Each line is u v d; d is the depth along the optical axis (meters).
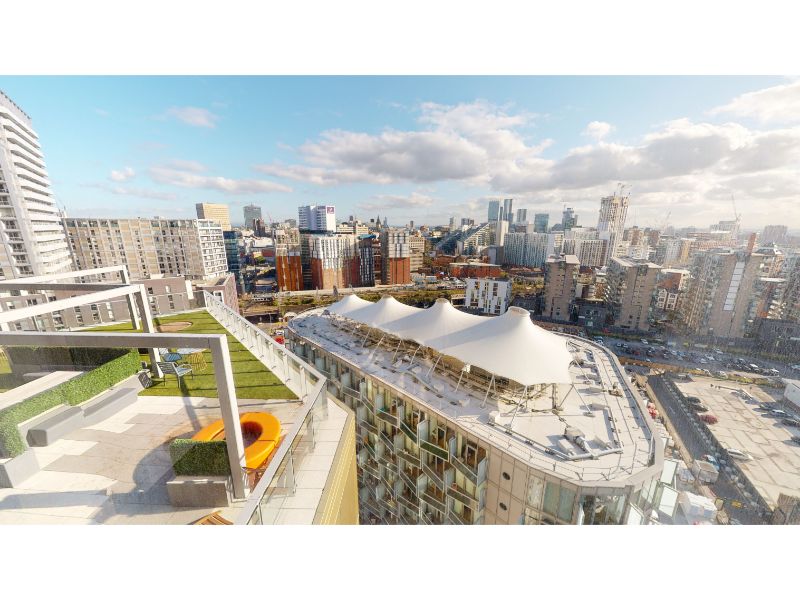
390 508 18.64
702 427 38.31
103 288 15.35
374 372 18.70
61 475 7.70
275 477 7.15
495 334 17.45
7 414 8.30
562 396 15.96
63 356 11.59
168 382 12.65
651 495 10.98
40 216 70.06
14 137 65.50
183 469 7.18
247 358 15.33
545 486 10.86
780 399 41.88
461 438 13.55
